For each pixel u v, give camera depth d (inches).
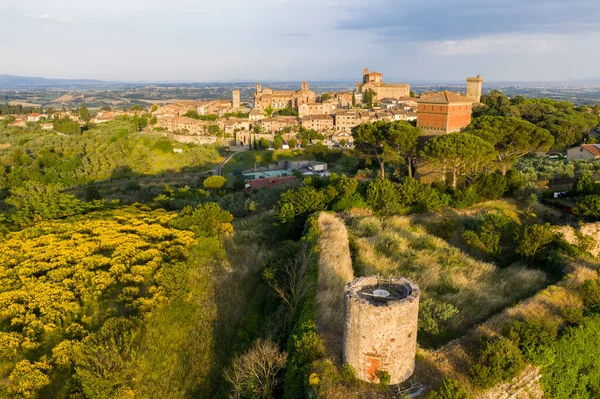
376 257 1391.5
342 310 988.6
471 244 1549.0
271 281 1230.9
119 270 1424.7
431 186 2050.9
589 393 903.7
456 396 681.0
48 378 944.3
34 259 1492.4
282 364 854.5
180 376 1003.3
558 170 2564.0
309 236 1435.8
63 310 1187.3
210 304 1264.8
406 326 716.0
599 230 1544.0
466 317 1059.3
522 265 1408.7
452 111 2314.2
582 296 1081.4
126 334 1040.8
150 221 1969.7
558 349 882.8
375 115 7170.3
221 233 1868.8
